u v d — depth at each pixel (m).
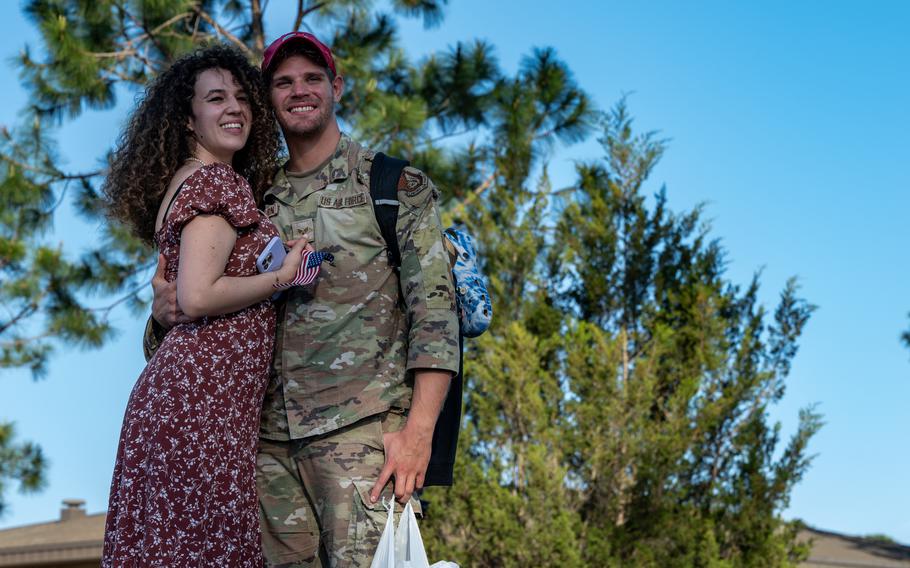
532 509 10.05
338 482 3.43
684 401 10.91
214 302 3.28
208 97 3.56
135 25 12.09
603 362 10.88
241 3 13.04
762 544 10.81
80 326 12.53
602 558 10.16
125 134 3.66
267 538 3.58
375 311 3.55
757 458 10.99
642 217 12.06
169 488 3.23
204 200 3.35
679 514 10.62
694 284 11.63
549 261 12.20
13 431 13.32
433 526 10.20
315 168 3.70
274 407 3.57
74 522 17.42
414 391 3.47
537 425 10.56
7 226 12.46
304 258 3.44
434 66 12.88
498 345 10.98
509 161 12.29
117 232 12.26
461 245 3.70
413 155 12.12
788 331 11.63
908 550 15.69
